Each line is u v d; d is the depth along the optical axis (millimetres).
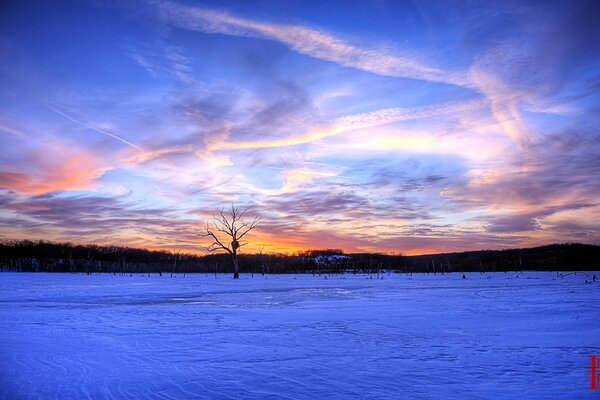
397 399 6703
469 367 8750
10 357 10055
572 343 11336
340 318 17641
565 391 7023
